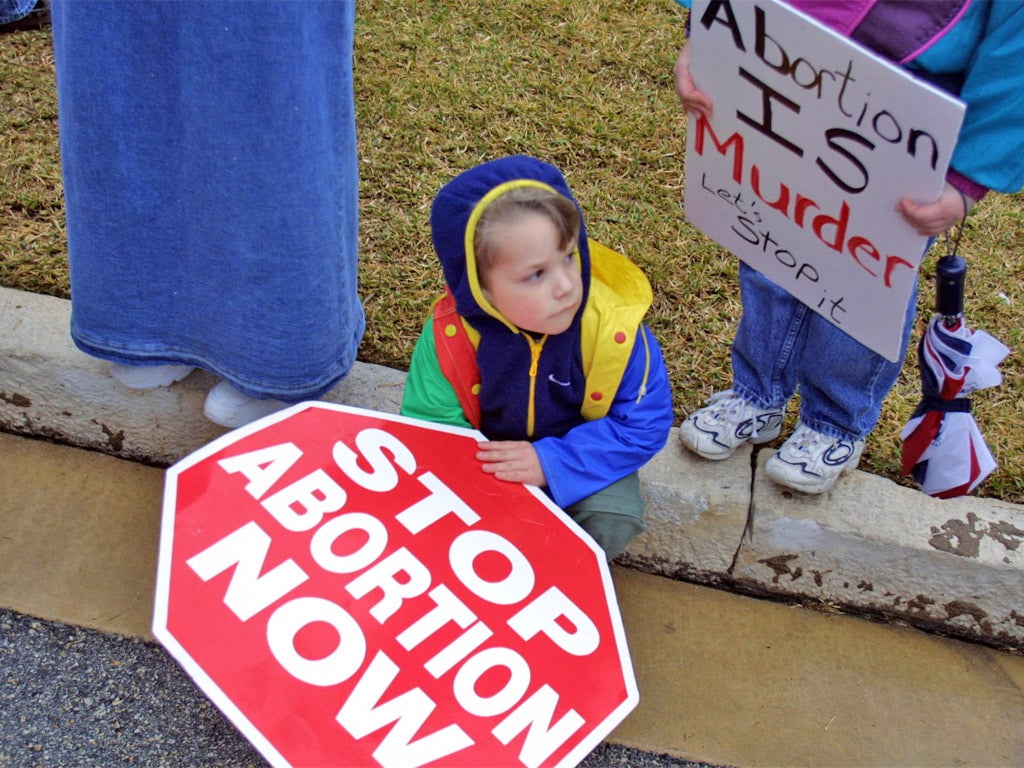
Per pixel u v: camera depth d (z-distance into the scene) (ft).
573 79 11.63
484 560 6.49
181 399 7.83
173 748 6.51
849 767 6.81
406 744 5.86
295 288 6.64
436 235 6.28
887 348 6.15
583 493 6.84
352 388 8.05
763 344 7.20
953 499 7.66
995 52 5.12
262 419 6.64
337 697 5.92
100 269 6.81
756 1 5.40
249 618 6.06
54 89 10.74
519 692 6.15
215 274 6.70
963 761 6.91
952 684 7.37
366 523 6.48
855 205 5.65
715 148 6.34
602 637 6.43
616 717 6.21
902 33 5.33
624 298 6.58
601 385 6.67
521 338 6.49
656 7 12.87
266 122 6.00
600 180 10.42
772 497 7.57
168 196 6.53
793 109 5.61
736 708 7.06
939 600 7.57
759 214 6.40
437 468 6.72
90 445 8.23
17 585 7.23
